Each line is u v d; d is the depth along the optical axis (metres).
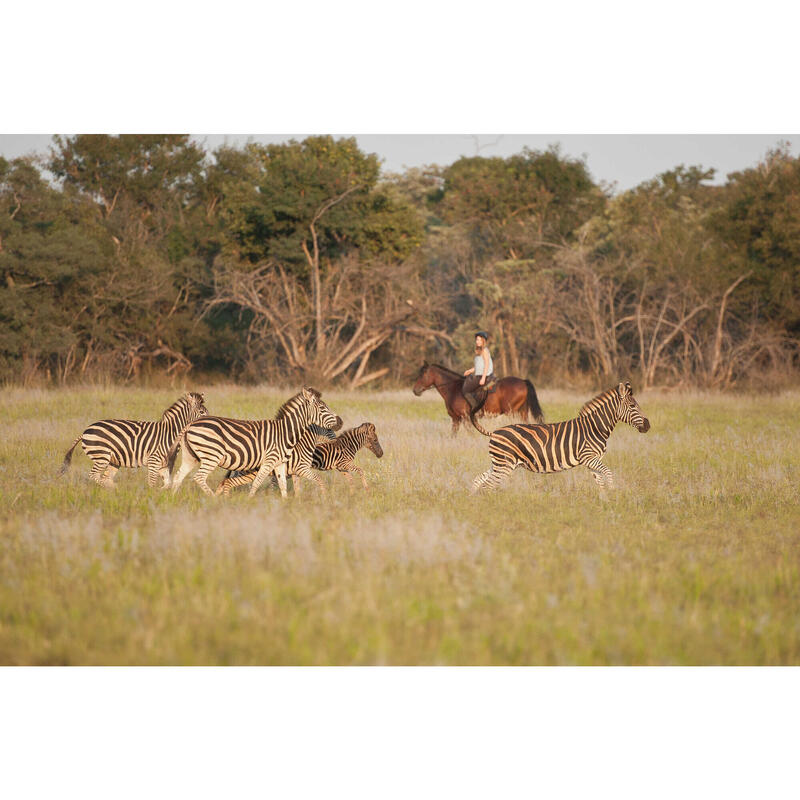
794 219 50.75
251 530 11.51
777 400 38.19
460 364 55.28
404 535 11.54
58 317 51.22
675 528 12.97
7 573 9.81
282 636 8.31
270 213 51.44
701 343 53.84
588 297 53.12
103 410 29.61
